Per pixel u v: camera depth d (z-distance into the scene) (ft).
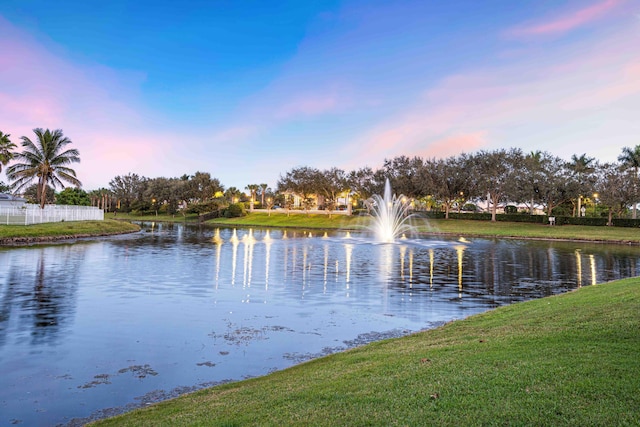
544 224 200.44
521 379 17.43
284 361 26.86
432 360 21.89
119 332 32.73
